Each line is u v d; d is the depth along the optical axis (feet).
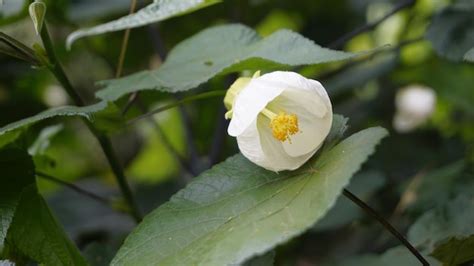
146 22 2.00
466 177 2.40
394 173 2.79
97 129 1.98
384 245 2.38
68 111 1.78
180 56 2.12
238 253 1.48
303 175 1.63
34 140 2.46
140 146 3.85
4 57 2.84
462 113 3.21
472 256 1.79
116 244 2.58
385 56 3.20
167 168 3.89
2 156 1.85
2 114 2.94
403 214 2.47
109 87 2.01
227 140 2.92
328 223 2.46
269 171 1.69
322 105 1.65
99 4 2.77
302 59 1.83
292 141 1.66
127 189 2.12
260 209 1.59
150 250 1.64
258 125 1.70
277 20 3.51
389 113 3.06
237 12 2.69
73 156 3.51
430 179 2.44
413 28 3.07
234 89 1.77
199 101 3.09
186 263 1.55
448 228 1.99
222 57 2.05
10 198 1.78
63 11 2.65
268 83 1.64
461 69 3.06
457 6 2.42
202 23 3.08
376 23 2.48
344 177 1.50
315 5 3.23
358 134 1.62
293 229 1.47
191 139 2.65
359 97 3.34
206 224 1.63
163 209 1.70
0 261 1.76
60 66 1.94
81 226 2.64
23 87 2.98
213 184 1.72
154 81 2.00
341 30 3.22
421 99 3.36
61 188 2.87
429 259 1.90
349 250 2.59
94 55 3.17
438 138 2.95
